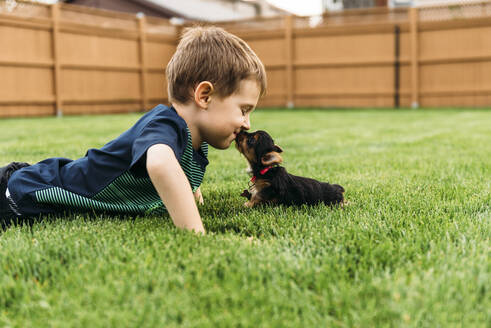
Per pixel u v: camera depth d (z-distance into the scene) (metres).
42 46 14.98
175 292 1.60
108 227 2.44
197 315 1.47
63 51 15.53
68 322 1.44
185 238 2.10
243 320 1.41
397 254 1.98
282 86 19.34
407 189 3.56
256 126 10.29
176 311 1.47
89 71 16.28
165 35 18.69
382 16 17.80
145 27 17.88
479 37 16.81
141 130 2.37
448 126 9.88
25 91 14.66
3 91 14.13
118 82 17.23
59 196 2.62
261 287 1.61
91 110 16.50
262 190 3.05
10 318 1.52
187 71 2.45
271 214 2.79
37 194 2.61
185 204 2.21
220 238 2.19
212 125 2.53
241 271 1.75
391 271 1.84
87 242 2.16
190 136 2.49
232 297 1.55
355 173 4.45
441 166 4.75
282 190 3.03
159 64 18.64
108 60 16.83
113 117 14.09
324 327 1.42
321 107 19.02
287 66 19.05
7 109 14.33
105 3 22.70
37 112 15.02
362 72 18.38
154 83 18.53
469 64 17.06
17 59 14.30
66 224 2.53
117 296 1.56
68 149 6.14
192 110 2.52
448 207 2.90
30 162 4.93
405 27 17.59
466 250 2.03
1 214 2.63
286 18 18.75
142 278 1.68
